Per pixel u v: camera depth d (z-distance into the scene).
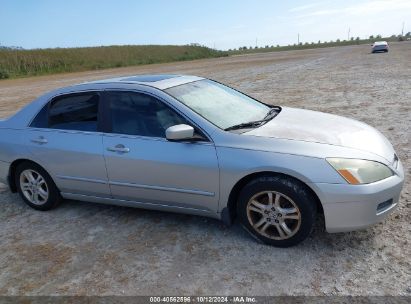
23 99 17.55
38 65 45.09
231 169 3.43
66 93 4.40
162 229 4.03
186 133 3.45
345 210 3.19
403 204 4.09
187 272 3.27
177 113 3.74
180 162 3.63
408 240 3.45
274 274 3.15
